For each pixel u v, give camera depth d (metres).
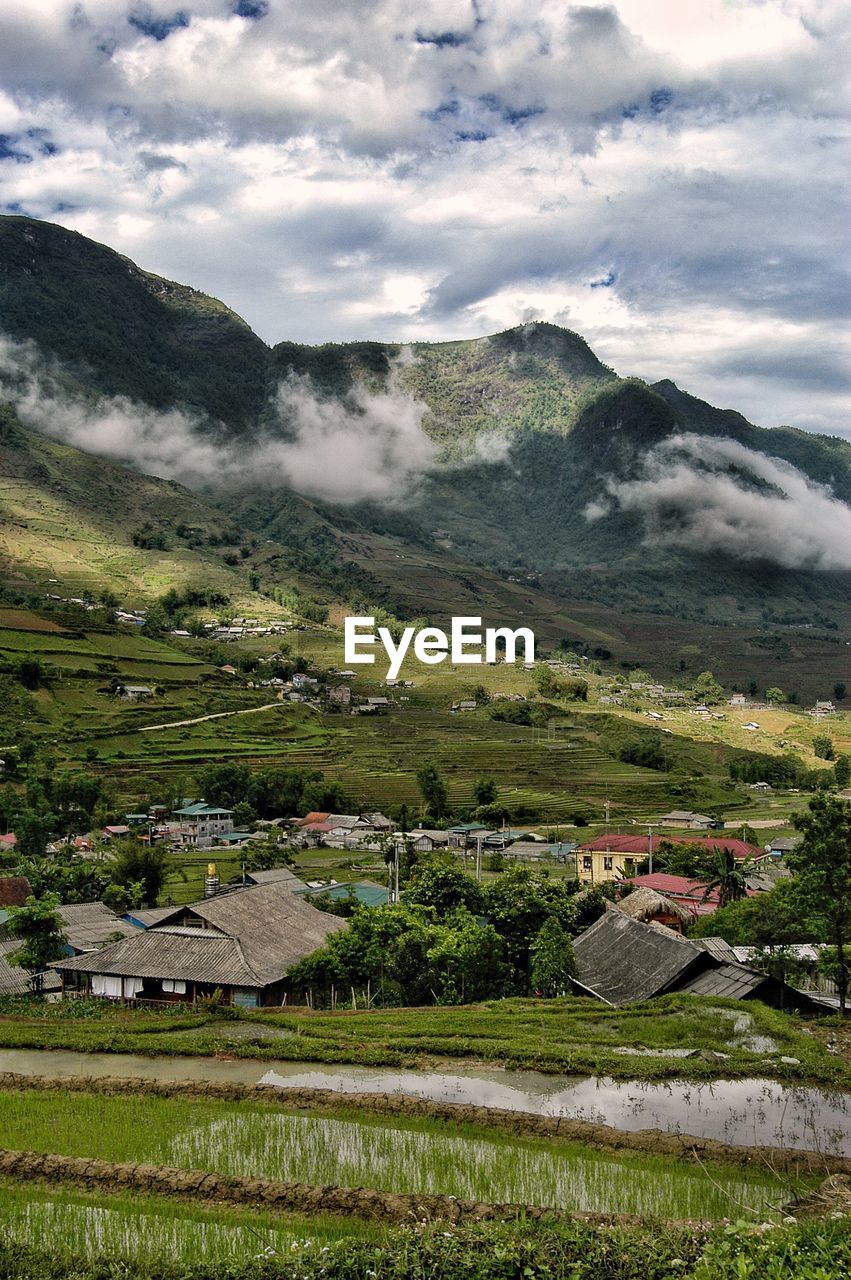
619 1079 29.12
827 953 42.81
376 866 101.19
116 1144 23.42
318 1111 25.73
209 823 121.56
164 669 191.25
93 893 74.94
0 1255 17.44
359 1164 22.34
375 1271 16.25
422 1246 16.88
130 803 127.44
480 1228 17.70
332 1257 16.62
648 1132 24.00
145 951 45.78
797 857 41.19
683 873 92.25
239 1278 16.30
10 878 76.06
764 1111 26.45
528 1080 29.00
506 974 48.28
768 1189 21.20
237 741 163.00
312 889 81.94
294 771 144.75
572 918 55.88
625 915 50.47
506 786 150.12
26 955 50.06
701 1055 31.36
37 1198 20.28
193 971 43.91
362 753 167.50
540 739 190.25
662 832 118.44
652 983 41.59
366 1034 34.03
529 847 112.31
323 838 120.69
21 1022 36.62
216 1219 19.20
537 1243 16.75
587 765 166.88
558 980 44.81
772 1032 33.91
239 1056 31.23
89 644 188.88
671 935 45.91
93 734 149.88
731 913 57.19
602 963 45.91
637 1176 21.78
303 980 45.00
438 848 114.25
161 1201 20.05
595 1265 16.28
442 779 152.25
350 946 46.44
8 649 171.25
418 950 46.94
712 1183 21.33
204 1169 21.94
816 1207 18.70
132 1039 32.53
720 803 141.75
